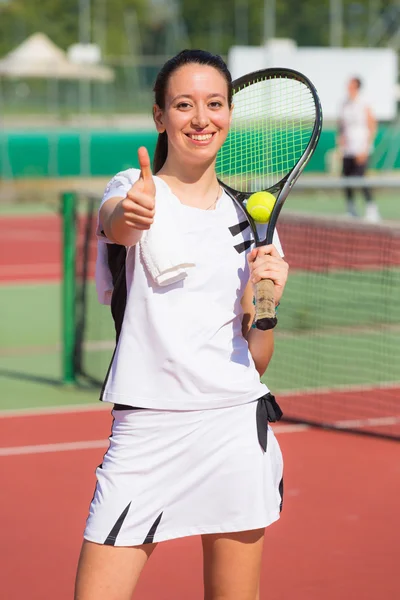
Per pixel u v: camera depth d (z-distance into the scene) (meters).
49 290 20.97
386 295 18.42
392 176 41.56
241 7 80.69
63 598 6.95
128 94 56.00
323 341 15.44
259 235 5.34
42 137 42.56
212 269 4.94
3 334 16.77
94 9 79.88
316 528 8.20
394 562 7.55
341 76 43.25
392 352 14.81
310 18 77.50
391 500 8.86
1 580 7.21
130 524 4.84
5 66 51.88
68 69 52.31
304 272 20.03
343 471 9.62
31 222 32.06
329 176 39.06
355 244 21.41
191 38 82.44
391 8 73.50
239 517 4.92
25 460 9.95
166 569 7.39
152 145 43.47
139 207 4.55
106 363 14.29
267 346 5.25
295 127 5.86
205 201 5.13
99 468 4.98
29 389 13.02
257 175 5.96
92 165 42.88
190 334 4.89
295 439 10.66
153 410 4.89
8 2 78.50
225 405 4.92
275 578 7.24
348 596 6.96
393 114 43.31
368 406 11.98
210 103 5.00
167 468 4.89
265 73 5.69
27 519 8.38
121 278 4.97
